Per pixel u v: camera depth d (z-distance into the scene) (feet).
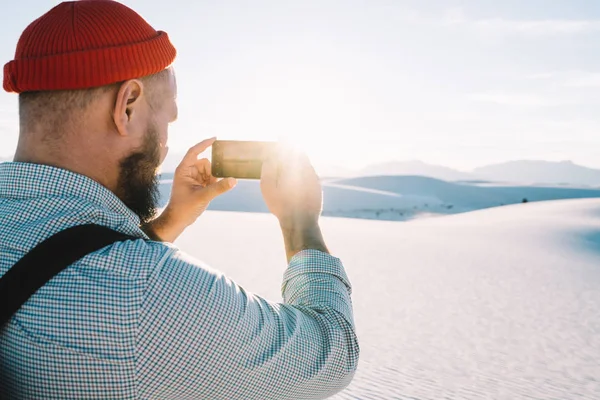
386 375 27.48
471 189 501.56
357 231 125.29
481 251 93.71
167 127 3.62
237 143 4.41
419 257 83.76
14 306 2.84
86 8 3.13
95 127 3.27
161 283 2.89
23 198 3.12
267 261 69.62
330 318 3.31
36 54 3.09
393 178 526.98
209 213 158.51
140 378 2.84
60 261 2.87
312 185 3.80
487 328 41.04
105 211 3.14
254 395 2.99
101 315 2.81
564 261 84.33
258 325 3.00
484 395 25.61
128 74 3.13
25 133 3.28
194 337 2.86
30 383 2.85
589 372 30.68
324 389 3.23
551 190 499.51
